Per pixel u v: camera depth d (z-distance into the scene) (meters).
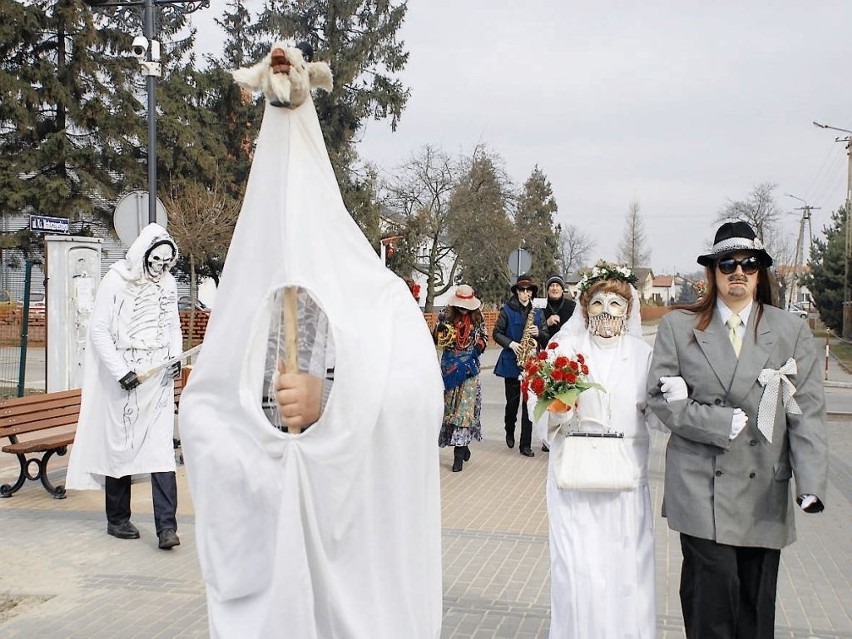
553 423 4.08
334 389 2.12
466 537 6.61
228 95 32.66
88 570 5.73
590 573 3.89
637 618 3.90
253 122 32.94
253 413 2.18
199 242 26.17
